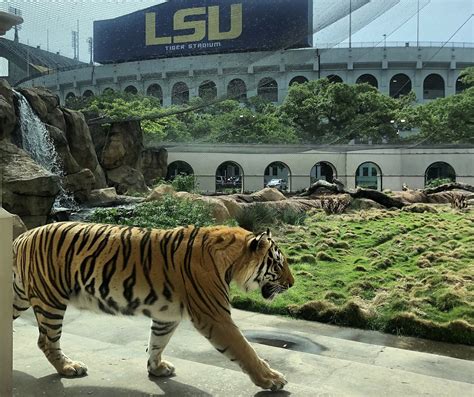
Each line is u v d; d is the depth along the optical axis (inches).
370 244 493.7
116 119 752.3
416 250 455.8
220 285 140.1
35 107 697.6
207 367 160.9
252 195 740.0
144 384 146.6
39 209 452.4
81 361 164.6
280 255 154.3
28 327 205.6
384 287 332.2
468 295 296.7
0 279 116.7
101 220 467.2
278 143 1400.1
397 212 765.9
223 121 1212.5
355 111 1595.7
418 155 1770.4
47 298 146.8
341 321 272.7
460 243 485.7
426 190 1072.2
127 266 141.1
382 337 254.4
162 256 141.3
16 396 136.9
